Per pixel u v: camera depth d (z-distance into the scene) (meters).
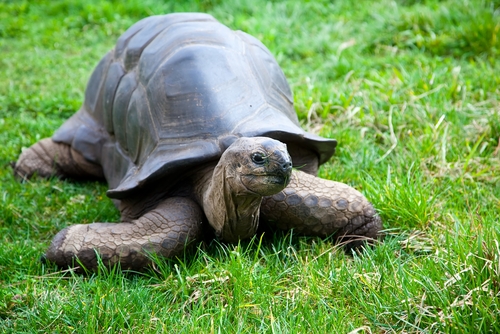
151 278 3.57
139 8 8.52
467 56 6.59
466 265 3.24
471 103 5.54
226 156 3.27
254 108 3.76
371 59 6.74
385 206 4.11
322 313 3.16
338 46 7.07
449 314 3.05
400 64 6.31
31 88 6.75
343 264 3.50
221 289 3.39
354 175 4.66
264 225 3.94
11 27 8.41
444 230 3.88
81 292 3.50
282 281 3.51
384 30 7.25
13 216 4.43
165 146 3.74
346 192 3.82
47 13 8.84
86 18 8.49
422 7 7.53
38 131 5.73
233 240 3.65
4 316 3.38
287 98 4.21
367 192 4.25
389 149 4.93
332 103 5.56
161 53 4.10
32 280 3.60
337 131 5.19
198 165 3.67
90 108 4.90
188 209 3.71
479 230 3.49
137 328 3.17
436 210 4.13
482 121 5.14
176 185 3.83
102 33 8.13
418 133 5.16
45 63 7.38
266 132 3.57
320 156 4.19
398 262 3.53
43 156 5.09
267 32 7.45
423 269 3.37
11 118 6.02
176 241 3.61
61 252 3.68
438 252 3.53
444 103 5.44
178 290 3.44
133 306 3.32
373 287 3.34
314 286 3.35
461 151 4.88
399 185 4.22
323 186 3.82
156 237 3.61
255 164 3.12
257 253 3.54
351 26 7.55
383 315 3.16
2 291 3.49
